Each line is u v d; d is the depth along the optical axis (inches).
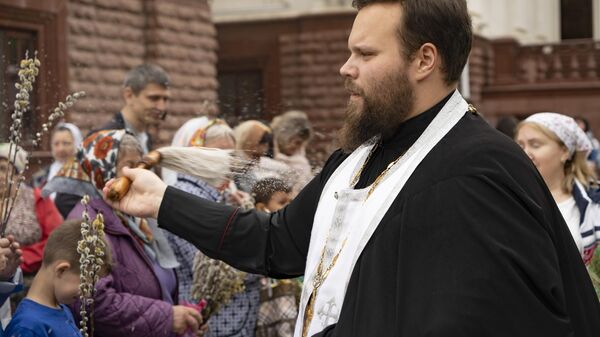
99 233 119.5
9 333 121.6
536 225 84.5
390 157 93.0
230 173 107.7
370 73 90.7
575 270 90.8
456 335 80.1
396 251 86.0
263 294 178.9
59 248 123.6
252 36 754.2
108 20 466.9
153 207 104.2
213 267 154.4
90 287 118.7
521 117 908.0
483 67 913.5
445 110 91.3
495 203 84.0
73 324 127.6
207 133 173.9
